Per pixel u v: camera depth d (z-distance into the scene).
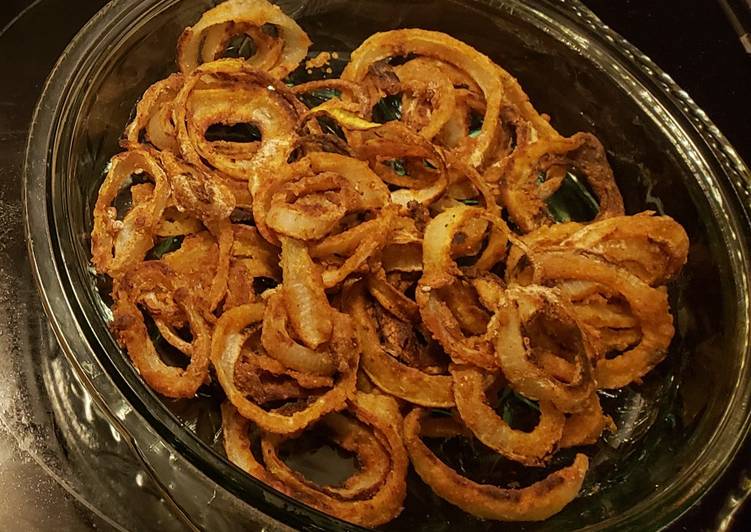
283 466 0.30
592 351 0.33
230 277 0.33
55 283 0.29
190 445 0.27
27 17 0.44
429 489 0.32
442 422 0.33
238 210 0.36
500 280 0.35
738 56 0.50
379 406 0.32
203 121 0.36
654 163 0.41
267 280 0.35
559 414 0.32
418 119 0.40
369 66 0.41
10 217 0.38
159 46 0.38
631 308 0.35
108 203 0.34
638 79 0.42
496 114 0.40
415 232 0.36
